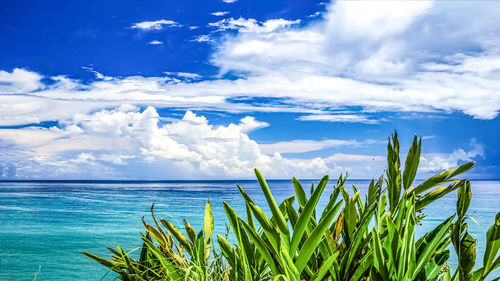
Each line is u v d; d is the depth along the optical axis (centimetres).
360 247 147
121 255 167
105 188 8050
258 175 134
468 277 121
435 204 3806
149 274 168
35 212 3191
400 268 124
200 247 169
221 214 2791
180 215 2905
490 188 8344
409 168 151
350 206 148
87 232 2117
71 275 1102
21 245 1728
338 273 140
